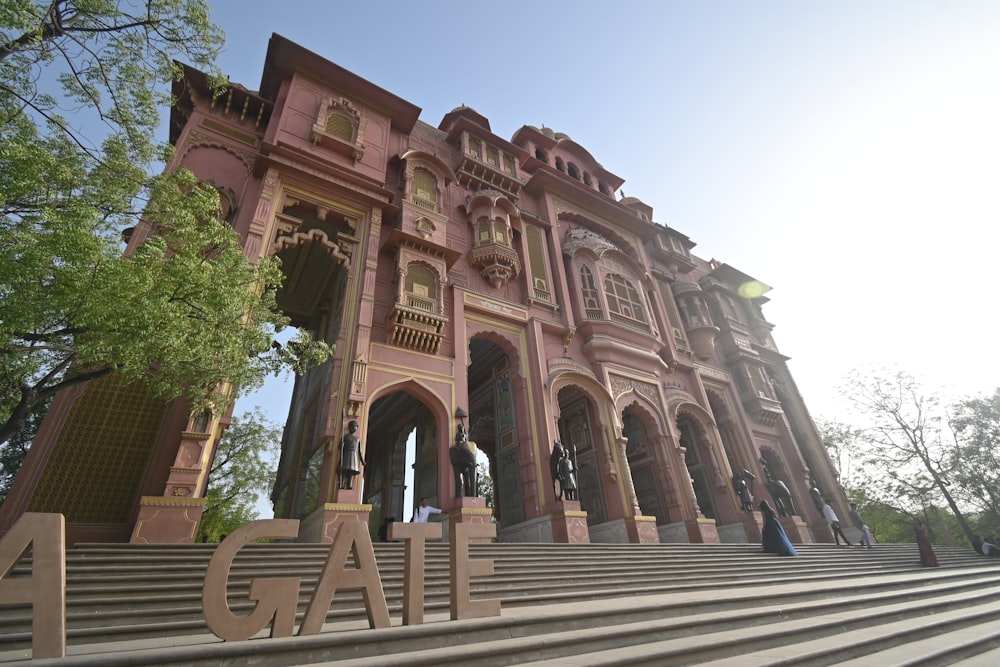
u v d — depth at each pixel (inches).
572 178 928.3
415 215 615.5
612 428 639.8
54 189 278.8
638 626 186.7
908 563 529.3
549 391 609.9
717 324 1020.5
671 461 680.4
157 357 302.5
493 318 643.5
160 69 332.8
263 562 274.8
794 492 852.6
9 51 275.9
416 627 159.8
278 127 559.8
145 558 255.8
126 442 377.7
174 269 292.7
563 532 492.1
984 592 341.1
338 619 210.8
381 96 674.8
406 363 522.9
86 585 219.8
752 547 526.9
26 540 129.2
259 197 508.7
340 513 384.5
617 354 714.8
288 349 364.8
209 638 179.2
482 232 706.2
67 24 293.9
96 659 118.6
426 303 560.7
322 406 479.2
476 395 733.3
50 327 276.8
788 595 267.9
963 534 1208.2
